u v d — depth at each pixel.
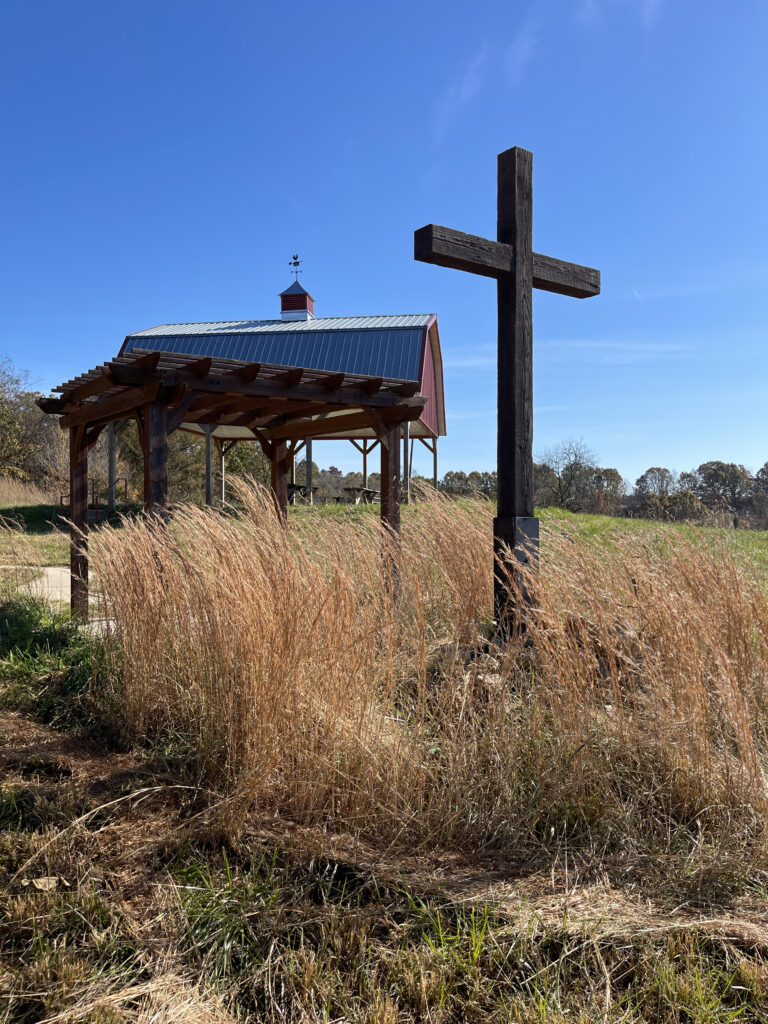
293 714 3.30
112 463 18.94
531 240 4.73
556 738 3.21
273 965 2.17
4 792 3.31
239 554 3.76
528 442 4.63
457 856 2.82
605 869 2.66
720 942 2.20
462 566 5.22
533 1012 1.93
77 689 4.81
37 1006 2.00
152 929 2.33
